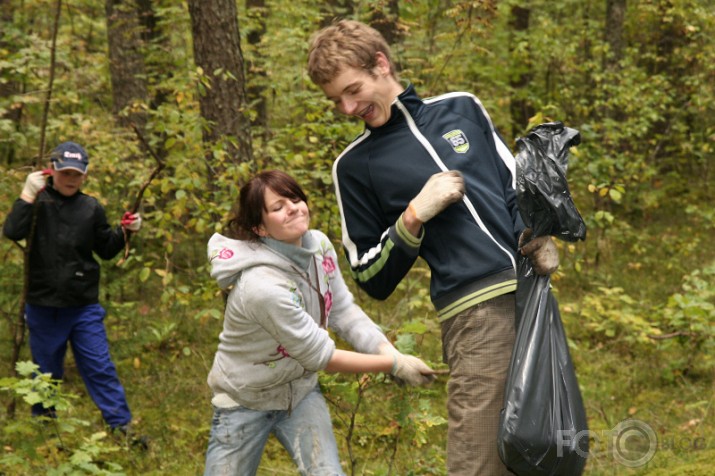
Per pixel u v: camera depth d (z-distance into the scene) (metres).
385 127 2.82
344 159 2.91
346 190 2.91
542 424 2.41
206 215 5.65
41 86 7.31
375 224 2.89
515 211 2.76
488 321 2.59
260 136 8.39
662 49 13.10
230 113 6.40
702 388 6.21
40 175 4.96
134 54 9.71
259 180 2.71
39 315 5.09
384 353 2.90
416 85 7.08
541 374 2.46
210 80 6.35
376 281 2.76
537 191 2.56
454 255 2.64
